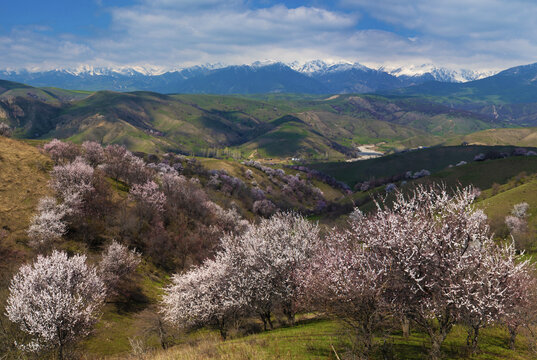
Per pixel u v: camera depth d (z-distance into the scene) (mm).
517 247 71625
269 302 32281
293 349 17062
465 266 14109
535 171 133000
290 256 30375
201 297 36250
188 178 174125
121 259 58062
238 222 108000
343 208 152500
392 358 16047
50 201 67438
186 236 86312
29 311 32781
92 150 105375
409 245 14789
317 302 18125
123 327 46031
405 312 15367
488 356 17016
